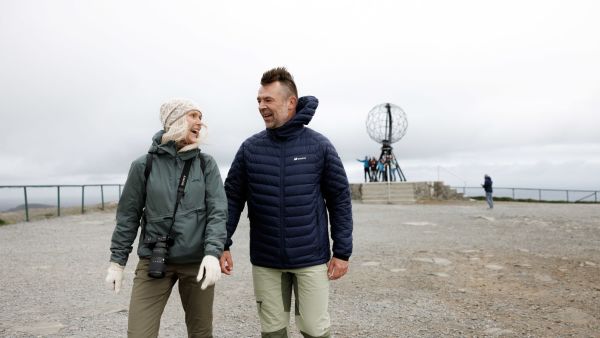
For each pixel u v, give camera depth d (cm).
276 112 268
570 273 645
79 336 405
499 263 719
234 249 910
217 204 252
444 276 640
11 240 1043
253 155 279
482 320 445
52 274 678
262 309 280
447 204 2284
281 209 268
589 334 400
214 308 501
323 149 274
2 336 404
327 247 277
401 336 403
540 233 1079
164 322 455
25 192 1477
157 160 249
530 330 413
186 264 252
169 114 246
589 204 2336
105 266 739
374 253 834
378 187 2503
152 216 245
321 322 272
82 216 1648
